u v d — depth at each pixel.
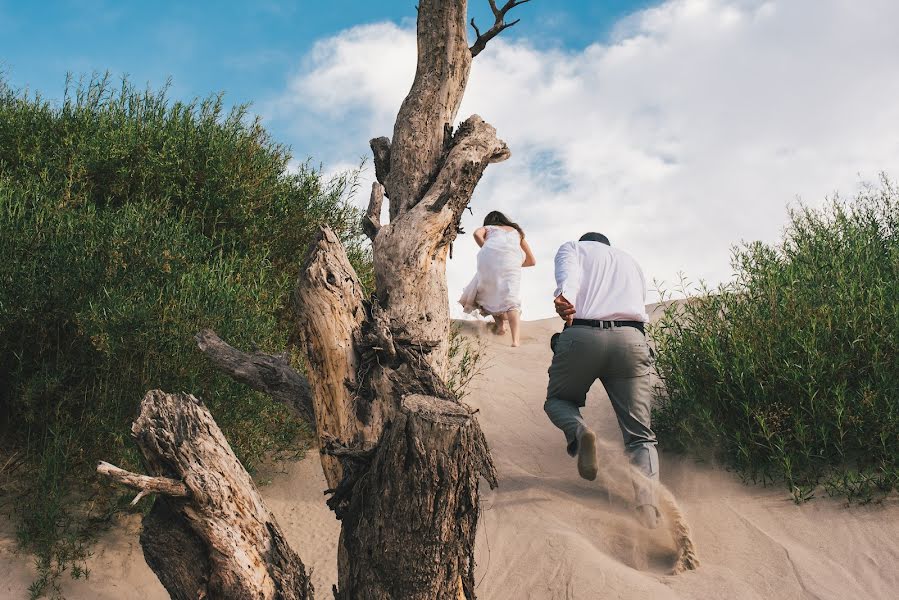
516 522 4.09
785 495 3.97
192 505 2.34
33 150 5.44
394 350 2.90
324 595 3.72
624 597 3.28
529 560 3.73
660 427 4.91
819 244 5.77
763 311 4.82
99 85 6.17
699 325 4.99
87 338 4.06
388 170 3.83
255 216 5.86
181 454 2.35
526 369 6.68
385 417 2.83
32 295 4.01
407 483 2.31
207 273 4.62
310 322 2.93
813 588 3.26
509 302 7.41
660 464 4.62
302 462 4.99
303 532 4.29
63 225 4.45
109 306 4.00
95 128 5.83
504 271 7.44
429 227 3.41
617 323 4.00
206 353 3.27
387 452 2.36
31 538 3.69
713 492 4.14
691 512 3.96
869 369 4.29
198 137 5.98
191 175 5.76
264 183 6.14
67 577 3.58
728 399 4.50
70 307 4.12
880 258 5.53
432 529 2.35
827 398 4.20
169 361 4.16
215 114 6.33
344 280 2.97
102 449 4.14
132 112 6.22
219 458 2.43
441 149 3.66
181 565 2.37
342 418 2.88
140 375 4.12
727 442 4.44
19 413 4.23
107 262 4.33
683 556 3.52
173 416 2.44
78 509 3.99
